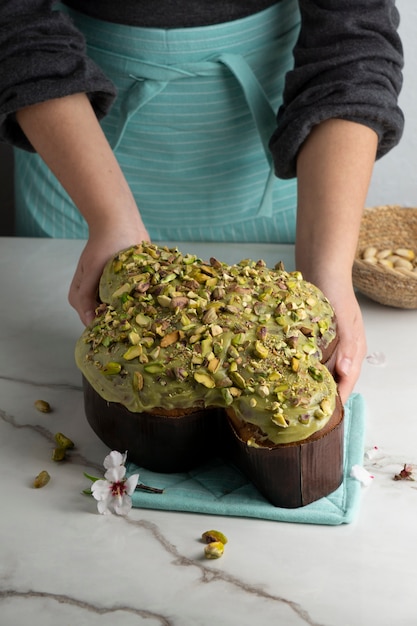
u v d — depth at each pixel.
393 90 1.25
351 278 1.20
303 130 1.20
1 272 1.43
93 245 1.13
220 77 1.36
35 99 1.17
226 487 0.97
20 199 1.61
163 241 1.54
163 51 1.33
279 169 1.27
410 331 1.27
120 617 0.83
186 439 0.96
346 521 0.92
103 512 0.94
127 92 1.38
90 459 1.02
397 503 0.96
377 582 0.86
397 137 1.25
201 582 0.86
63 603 0.84
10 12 1.19
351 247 1.15
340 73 1.22
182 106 1.38
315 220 1.16
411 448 1.04
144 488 0.96
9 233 1.95
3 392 1.14
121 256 1.08
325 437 0.92
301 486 0.93
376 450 1.03
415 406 1.11
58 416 1.09
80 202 1.17
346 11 1.25
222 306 0.97
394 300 1.29
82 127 1.19
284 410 0.91
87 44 1.37
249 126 1.42
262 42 1.35
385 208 1.45
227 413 0.95
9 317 1.31
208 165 1.45
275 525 0.93
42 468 1.01
